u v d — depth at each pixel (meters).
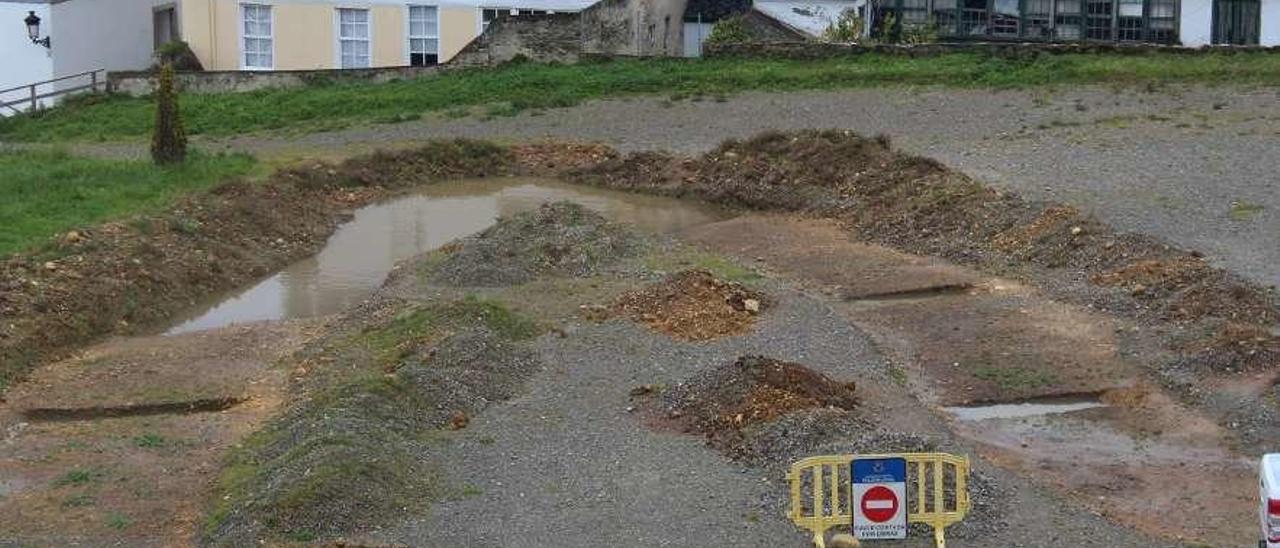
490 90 39.47
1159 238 22.62
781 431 14.88
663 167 32.44
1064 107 34.91
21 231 23.33
